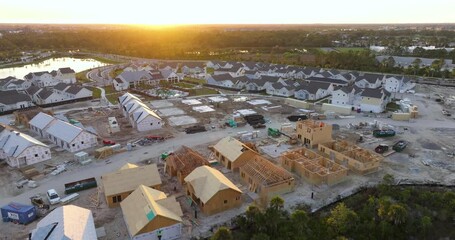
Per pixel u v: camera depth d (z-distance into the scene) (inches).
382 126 2989.7
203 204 1721.2
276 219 1569.9
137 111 3065.9
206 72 5944.9
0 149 2348.7
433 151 2532.0
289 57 7268.7
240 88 4734.3
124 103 3454.7
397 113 3297.2
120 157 2405.3
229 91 4616.1
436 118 3341.5
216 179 1790.1
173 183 2044.8
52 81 4948.3
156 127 3016.7
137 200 1637.6
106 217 1699.1
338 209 1702.8
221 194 1729.8
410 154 2472.9
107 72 6058.1
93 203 1822.1
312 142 2554.1
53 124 2770.7
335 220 1654.8
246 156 2199.8
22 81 4670.3
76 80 5275.6
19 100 3676.2
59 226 1366.9
